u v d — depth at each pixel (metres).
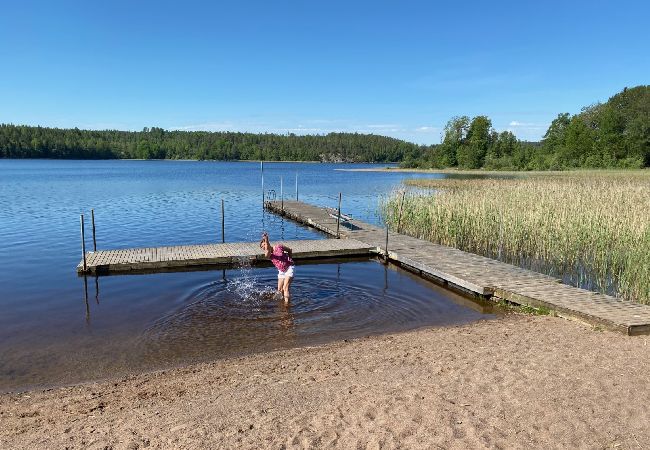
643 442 5.05
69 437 5.47
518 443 5.02
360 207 33.62
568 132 85.00
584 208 19.20
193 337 9.52
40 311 11.09
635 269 12.55
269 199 36.69
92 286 13.12
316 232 22.92
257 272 14.81
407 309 11.46
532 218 18.25
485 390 6.36
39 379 7.64
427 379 6.81
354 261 16.83
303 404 6.05
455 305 11.84
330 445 5.02
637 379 6.71
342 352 8.44
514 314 11.09
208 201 35.38
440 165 103.69
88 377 7.71
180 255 15.74
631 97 95.25
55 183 52.31
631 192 24.59
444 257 15.88
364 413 5.72
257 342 9.27
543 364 7.34
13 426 5.89
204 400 6.40
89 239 20.42
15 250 17.78
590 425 5.40
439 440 5.07
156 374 7.73
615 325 9.23
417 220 21.89
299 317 10.73
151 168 99.38
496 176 63.56
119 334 9.68
